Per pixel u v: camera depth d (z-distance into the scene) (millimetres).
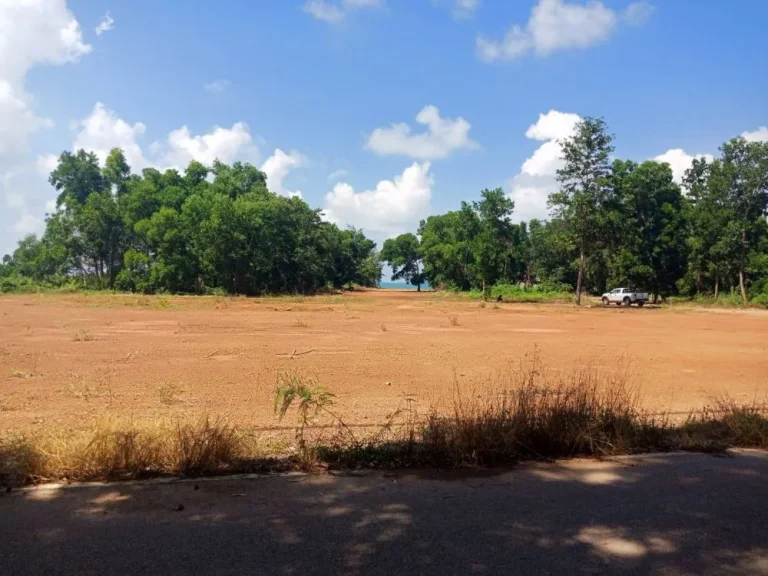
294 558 3549
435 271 99375
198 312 33406
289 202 76562
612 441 6309
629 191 57312
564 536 3994
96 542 3695
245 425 7238
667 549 3840
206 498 4523
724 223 58656
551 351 17641
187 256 64750
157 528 3934
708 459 5934
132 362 13602
